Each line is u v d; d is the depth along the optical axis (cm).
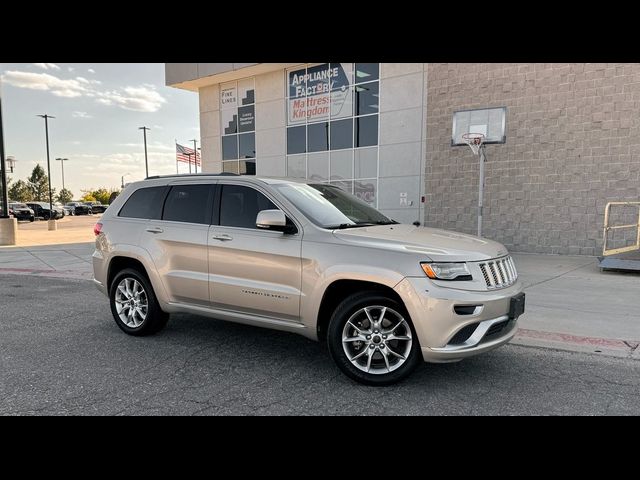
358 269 399
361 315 413
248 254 464
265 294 453
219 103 2212
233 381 419
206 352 501
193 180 540
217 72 2042
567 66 1291
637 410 363
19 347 522
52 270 1166
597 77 1253
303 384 412
